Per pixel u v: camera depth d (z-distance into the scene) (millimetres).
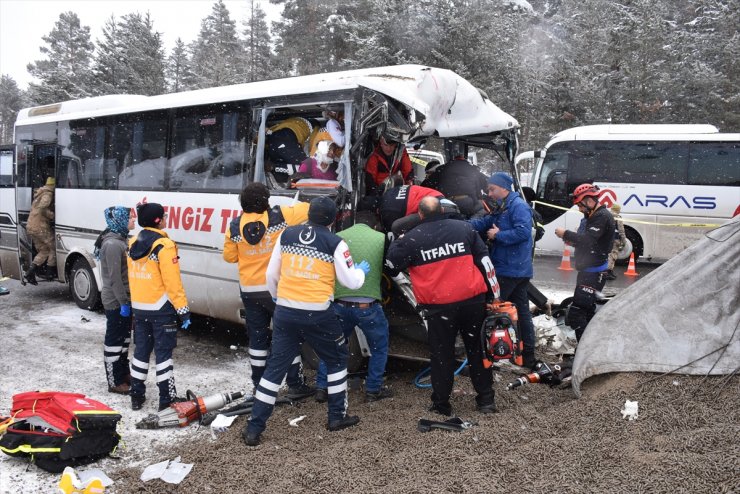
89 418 4301
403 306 6035
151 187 7973
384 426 4809
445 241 4805
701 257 5000
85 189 9000
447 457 4035
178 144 7594
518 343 4945
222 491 3844
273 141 6777
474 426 4609
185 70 44750
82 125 9086
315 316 4523
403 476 3859
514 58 23703
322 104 5988
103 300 5723
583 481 3598
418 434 4539
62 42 44125
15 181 9688
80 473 4184
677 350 4715
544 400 5293
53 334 7941
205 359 7027
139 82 34719
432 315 4891
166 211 7719
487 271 4852
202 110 7246
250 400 5434
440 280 4809
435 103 6191
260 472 4055
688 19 26781
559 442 4082
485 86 22750
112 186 8602
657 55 24547
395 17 22188
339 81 5809
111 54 34656
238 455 4371
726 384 4430
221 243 7035
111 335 5750
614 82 25906
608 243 6535
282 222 5328
